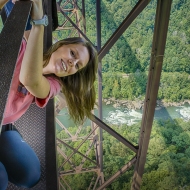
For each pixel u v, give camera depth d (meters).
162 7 3.78
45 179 2.58
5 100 0.87
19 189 2.58
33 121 3.00
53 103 2.58
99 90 10.21
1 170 1.76
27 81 1.50
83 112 2.42
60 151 11.71
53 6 4.55
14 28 1.08
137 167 6.01
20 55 1.87
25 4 1.24
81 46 2.15
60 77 2.19
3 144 2.24
